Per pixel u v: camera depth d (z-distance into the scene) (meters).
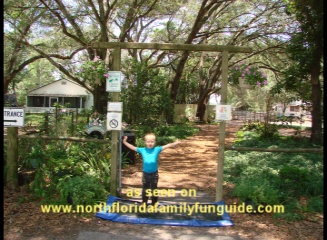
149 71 14.30
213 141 14.87
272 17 19.31
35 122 14.52
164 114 17.69
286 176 5.92
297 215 4.77
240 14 21.11
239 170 7.77
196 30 17.05
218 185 5.26
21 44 11.39
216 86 35.84
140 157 9.51
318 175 6.45
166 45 5.29
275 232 4.30
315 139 12.13
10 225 4.31
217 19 21.81
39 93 35.03
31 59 14.00
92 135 9.58
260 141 12.95
